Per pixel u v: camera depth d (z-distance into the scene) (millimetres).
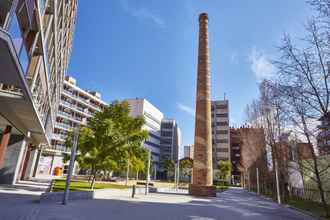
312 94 13156
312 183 26062
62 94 57188
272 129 28609
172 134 108188
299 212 16406
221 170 78188
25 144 21312
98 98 72250
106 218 8750
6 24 7289
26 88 10680
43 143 29844
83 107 65312
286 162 26953
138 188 23391
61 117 56656
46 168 51719
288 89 14117
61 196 12656
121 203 14109
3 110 14250
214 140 96000
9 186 17938
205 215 11602
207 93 29781
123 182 41281
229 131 94938
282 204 21859
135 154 20062
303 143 21094
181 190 35938
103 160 18391
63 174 54344
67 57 30078
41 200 11406
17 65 8445
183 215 11086
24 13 9133
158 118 107625
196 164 27453
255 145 36469
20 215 7992
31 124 17609
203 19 33312
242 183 75500
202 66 30984
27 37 11203
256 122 35750
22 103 12664
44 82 16359
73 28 30609
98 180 41312
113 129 19250
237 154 92250
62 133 56219
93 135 19156
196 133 28594
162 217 10031
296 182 31234
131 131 20516
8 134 17000
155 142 102312
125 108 21125
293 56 13641
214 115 99250
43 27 12516
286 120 17422
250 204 19969
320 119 13898
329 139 14812
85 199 14859
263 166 36312
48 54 15930
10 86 12461
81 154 20297
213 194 25953
